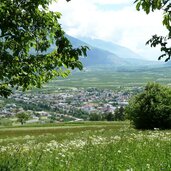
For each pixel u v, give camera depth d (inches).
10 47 490.9
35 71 508.1
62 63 471.8
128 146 608.4
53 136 1514.5
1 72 479.5
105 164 391.9
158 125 2362.2
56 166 412.5
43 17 484.7
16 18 466.0
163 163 386.0
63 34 478.0
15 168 397.4
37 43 502.9
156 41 228.8
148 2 232.4
